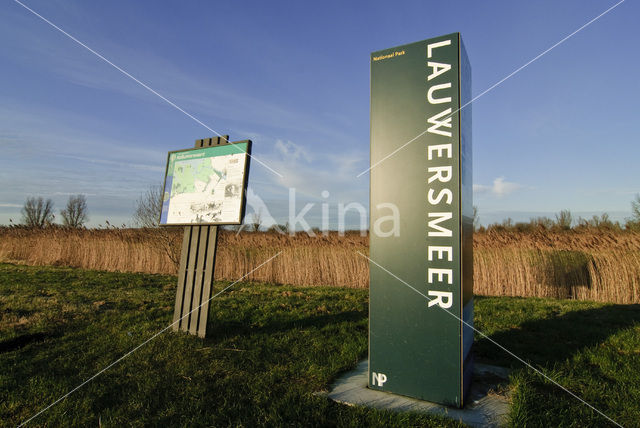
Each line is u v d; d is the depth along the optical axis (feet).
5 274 42.73
